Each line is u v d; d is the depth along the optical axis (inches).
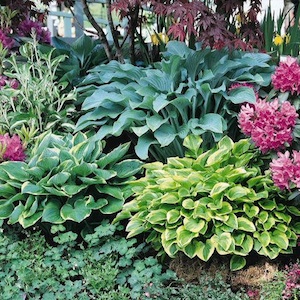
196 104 118.1
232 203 94.3
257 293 88.0
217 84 121.6
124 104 122.6
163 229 94.3
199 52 118.8
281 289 83.7
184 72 122.0
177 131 116.9
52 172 103.8
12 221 99.3
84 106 122.2
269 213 94.8
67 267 92.8
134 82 129.0
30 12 167.0
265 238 90.0
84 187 102.0
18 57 154.4
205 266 93.9
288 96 101.3
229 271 91.8
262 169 105.7
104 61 160.7
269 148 95.0
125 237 108.3
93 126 126.0
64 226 105.4
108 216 110.0
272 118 92.8
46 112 128.5
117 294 87.0
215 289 88.2
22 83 127.7
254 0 126.5
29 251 97.4
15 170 106.0
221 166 102.0
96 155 111.3
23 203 106.1
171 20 144.9
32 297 88.6
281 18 147.6
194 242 91.3
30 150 117.6
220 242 88.4
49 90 129.9
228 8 125.0
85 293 87.4
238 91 114.7
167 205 96.7
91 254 95.8
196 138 110.3
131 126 120.2
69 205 101.8
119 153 111.0
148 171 109.3
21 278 88.1
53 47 152.7
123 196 104.4
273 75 103.3
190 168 102.9
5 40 151.1
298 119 96.3
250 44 123.8
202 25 117.0
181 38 111.5
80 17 201.8
